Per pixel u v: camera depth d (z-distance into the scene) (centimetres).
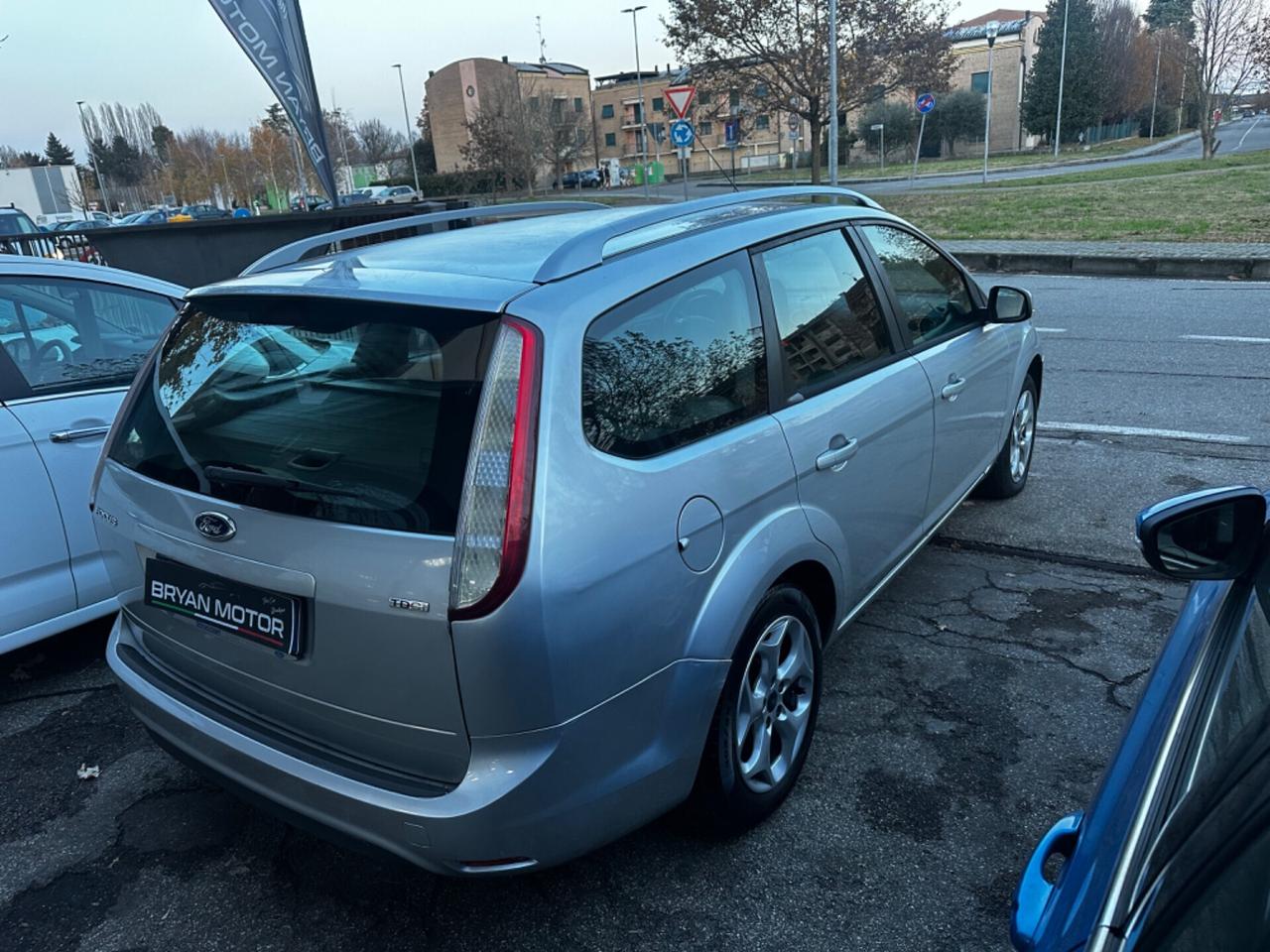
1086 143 6253
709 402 255
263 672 233
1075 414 665
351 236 319
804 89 2567
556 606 200
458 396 210
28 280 386
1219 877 121
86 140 8894
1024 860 263
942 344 392
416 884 268
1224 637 163
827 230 336
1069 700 337
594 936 245
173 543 243
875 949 236
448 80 7375
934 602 413
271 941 250
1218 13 3188
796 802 291
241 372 247
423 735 209
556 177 6338
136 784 322
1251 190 2022
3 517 362
